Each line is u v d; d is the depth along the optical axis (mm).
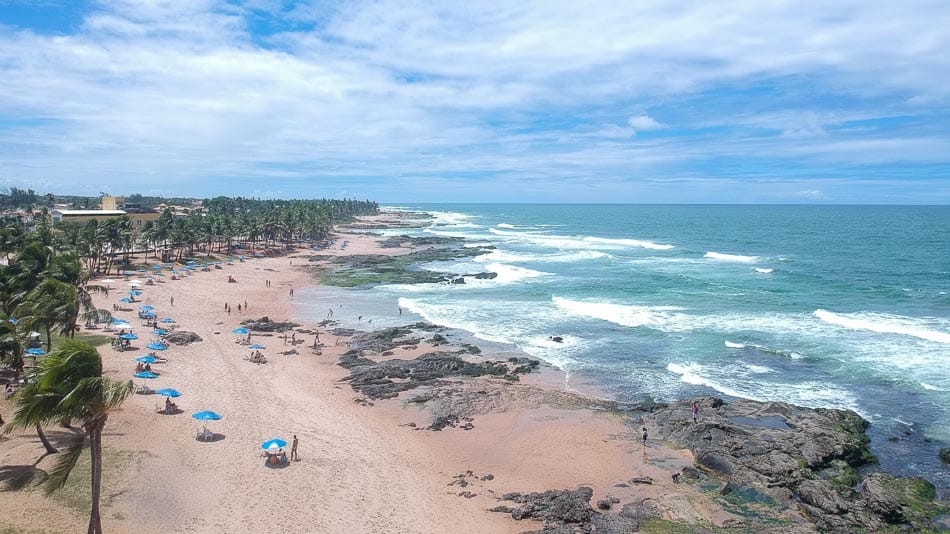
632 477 28391
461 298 70562
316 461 28625
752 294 68812
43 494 22594
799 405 36125
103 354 43094
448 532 23297
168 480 25328
